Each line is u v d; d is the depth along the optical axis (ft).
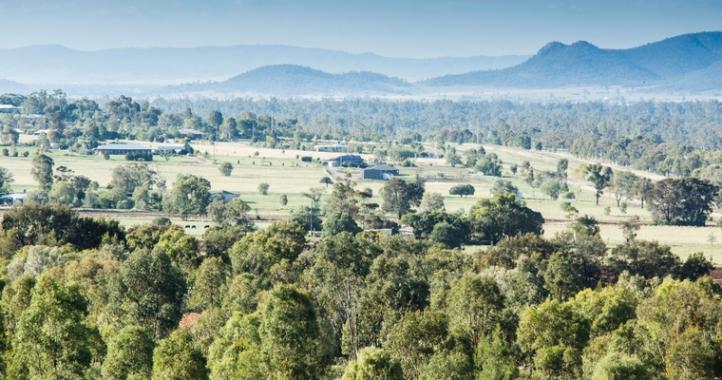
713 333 428.15
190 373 356.18
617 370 360.89
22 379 373.40
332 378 424.46
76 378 372.17
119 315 494.18
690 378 397.19
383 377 352.08
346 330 480.23
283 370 379.55
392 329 420.77
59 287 380.78
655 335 429.38
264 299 486.79
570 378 401.90
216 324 470.39
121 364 376.27
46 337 370.32
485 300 455.22
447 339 404.77
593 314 467.93
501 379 389.60
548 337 419.74
